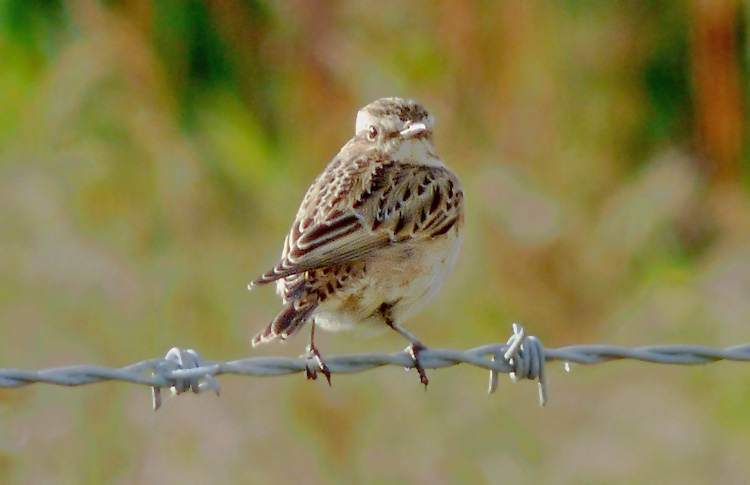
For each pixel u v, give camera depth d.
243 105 17.23
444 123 16.56
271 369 7.50
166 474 11.59
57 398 11.82
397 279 8.44
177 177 15.42
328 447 11.89
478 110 16.91
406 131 9.26
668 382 13.30
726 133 17.97
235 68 17.23
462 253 15.19
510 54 17.00
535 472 12.33
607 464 12.38
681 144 18.27
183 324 13.57
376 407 12.23
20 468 11.55
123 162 15.51
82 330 13.12
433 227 8.68
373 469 11.95
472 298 14.88
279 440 11.85
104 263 13.69
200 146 16.34
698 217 16.84
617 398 13.02
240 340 13.50
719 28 17.98
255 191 16.17
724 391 13.18
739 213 16.94
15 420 11.61
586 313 15.42
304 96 16.98
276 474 11.73
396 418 12.23
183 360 7.38
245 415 11.98
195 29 16.97
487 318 14.80
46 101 15.73
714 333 14.56
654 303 15.09
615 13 17.91
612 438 12.62
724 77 18.00
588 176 16.84
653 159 17.45
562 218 15.67
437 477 11.99
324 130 16.72
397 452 12.09
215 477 11.59
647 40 18.12
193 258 14.39
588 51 17.58
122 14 16.59
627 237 16.11
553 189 16.38
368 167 9.02
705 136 18.09
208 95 17.16
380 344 13.84
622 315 15.17
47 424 11.68
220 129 16.84
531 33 17.08
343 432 11.99
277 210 15.88
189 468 11.62
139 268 13.87
